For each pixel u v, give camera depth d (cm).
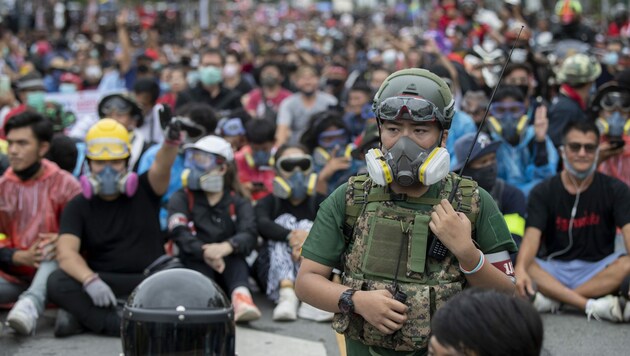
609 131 673
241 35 2173
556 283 584
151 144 766
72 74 1359
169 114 539
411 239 289
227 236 612
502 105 671
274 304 643
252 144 734
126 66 1274
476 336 198
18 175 598
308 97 969
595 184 583
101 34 2183
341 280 317
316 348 531
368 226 295
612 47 1215
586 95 762
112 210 564
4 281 595
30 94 843
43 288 560
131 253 566
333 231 303
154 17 2261
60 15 3066
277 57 1488
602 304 566
